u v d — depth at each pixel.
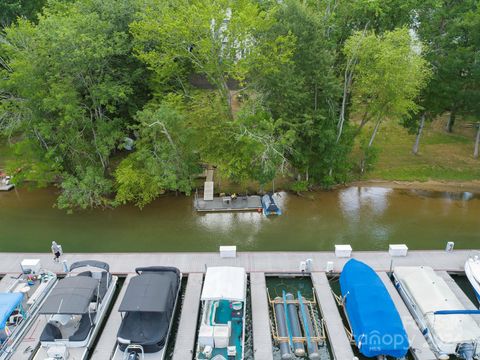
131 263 23.28
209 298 18.61
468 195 32.09
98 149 28.77
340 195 32.31
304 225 28.14
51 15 27.77
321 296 20.80
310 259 22.27
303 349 18.09
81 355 17.72
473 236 26.80
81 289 18.89
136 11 29.83
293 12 27.58
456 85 31.72
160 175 28.12
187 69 32.78
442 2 32.72
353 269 20.55
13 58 28.02
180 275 21.77
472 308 20.05
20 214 29.84
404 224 28.23
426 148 38.94
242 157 28.94
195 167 30.25
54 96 26.17
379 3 31.23
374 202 31.19
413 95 30.58
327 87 28.44
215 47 27.72
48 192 33.12
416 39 31.19
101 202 31.16
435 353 17.67
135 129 31.53
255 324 19.31
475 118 35.28
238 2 29.20
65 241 26.45
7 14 36.19
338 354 17.70
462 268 22.66
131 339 17.47
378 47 27.53
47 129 26.86
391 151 38.56
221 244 26.02
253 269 22.70
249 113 27.83
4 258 23.91
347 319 19.58
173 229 27.78
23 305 20.09
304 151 31.34
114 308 20.34
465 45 31.95
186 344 18.31
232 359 17.30
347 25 33.09
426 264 23.02
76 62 26.05
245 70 27.11
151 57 28.06
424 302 19.14
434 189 32.97
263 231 27.44
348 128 32.69
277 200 31.52
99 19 28.34
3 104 27.38
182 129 28.23
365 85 29.41
